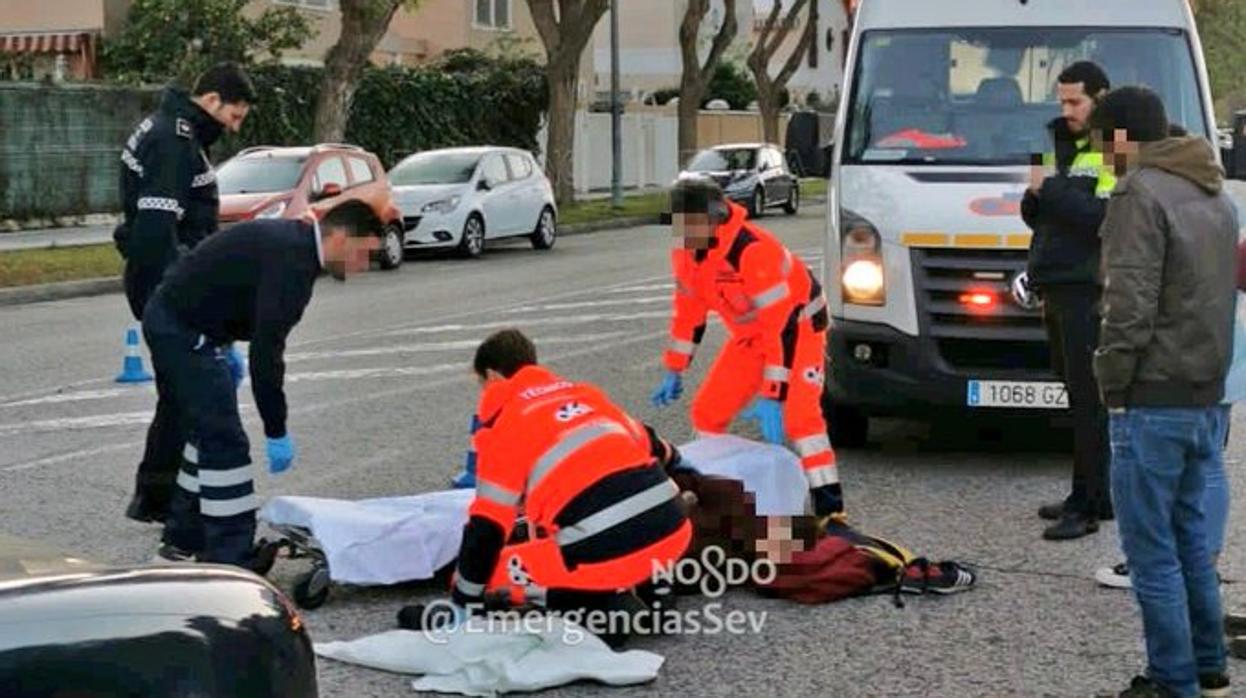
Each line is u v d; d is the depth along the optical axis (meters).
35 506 8.06
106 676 2.82
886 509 8.05
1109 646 5.93
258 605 3.13
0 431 10.07
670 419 10.57
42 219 25.89
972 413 8.58
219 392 6.44
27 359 13.42
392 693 5.37
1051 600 6.50
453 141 34.81
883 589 6.57
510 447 5.61
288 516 6.53
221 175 20.55
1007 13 9.48
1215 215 4.91
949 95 9.25
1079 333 7.25
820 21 64.44
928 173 8.84
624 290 18.75
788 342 7.21
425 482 8.66
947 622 6.21
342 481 8.68
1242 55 56.50
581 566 5.68
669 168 43.94
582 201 35.59
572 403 5.73
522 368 5.73
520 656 5.48
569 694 5.39
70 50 30.80
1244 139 8.68
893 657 5.81
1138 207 4.86
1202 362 4.91
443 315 16.34
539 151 37.50
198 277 6.35
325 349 13.83
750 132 48.53
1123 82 9.18
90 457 9.27
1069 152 7.17
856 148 9.13
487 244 25.86
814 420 7.31
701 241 7.19
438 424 10.36
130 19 30.28
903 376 8.59
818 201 40.31
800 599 6.40
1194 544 5.14
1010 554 7.20
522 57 38.91
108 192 26.92
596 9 32.06
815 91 60.53
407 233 23.08
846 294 8.73
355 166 21.36
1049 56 9.32
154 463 7.26
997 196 8.56
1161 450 4.95
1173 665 5.06
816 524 6.52
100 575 3.04
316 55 35.34
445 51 39.41
